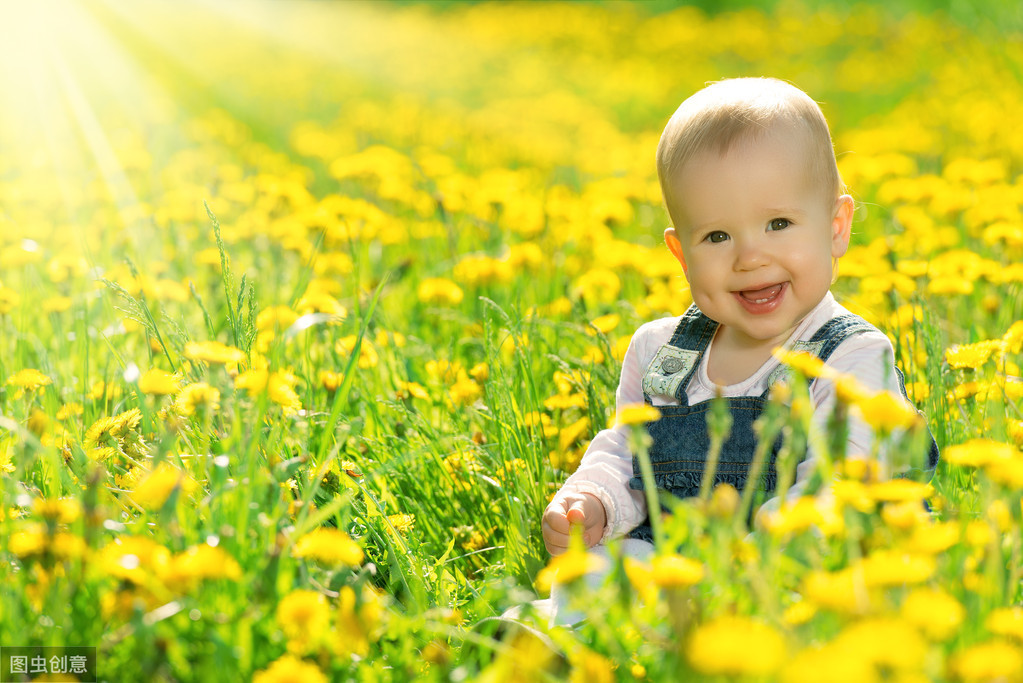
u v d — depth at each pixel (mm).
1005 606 1228
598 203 3768
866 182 4750
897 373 1815
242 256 3650
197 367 1896
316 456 2025
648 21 13242
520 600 1313
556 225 3791
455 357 2824
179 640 1217
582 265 3701
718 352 1945
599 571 1618
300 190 3832
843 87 8383
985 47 8336
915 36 9359
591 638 1279
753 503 1744
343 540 1304
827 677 881
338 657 1240
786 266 1771
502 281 2990
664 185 1881
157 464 1429
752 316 1809
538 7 15602
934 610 1004
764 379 1851
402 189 4238
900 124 6453
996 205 3299
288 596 1252
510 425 2143
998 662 965
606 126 7188
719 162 1775
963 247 3617
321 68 11555
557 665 1312
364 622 1202
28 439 1514
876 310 2789
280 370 2012
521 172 5527
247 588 1278
